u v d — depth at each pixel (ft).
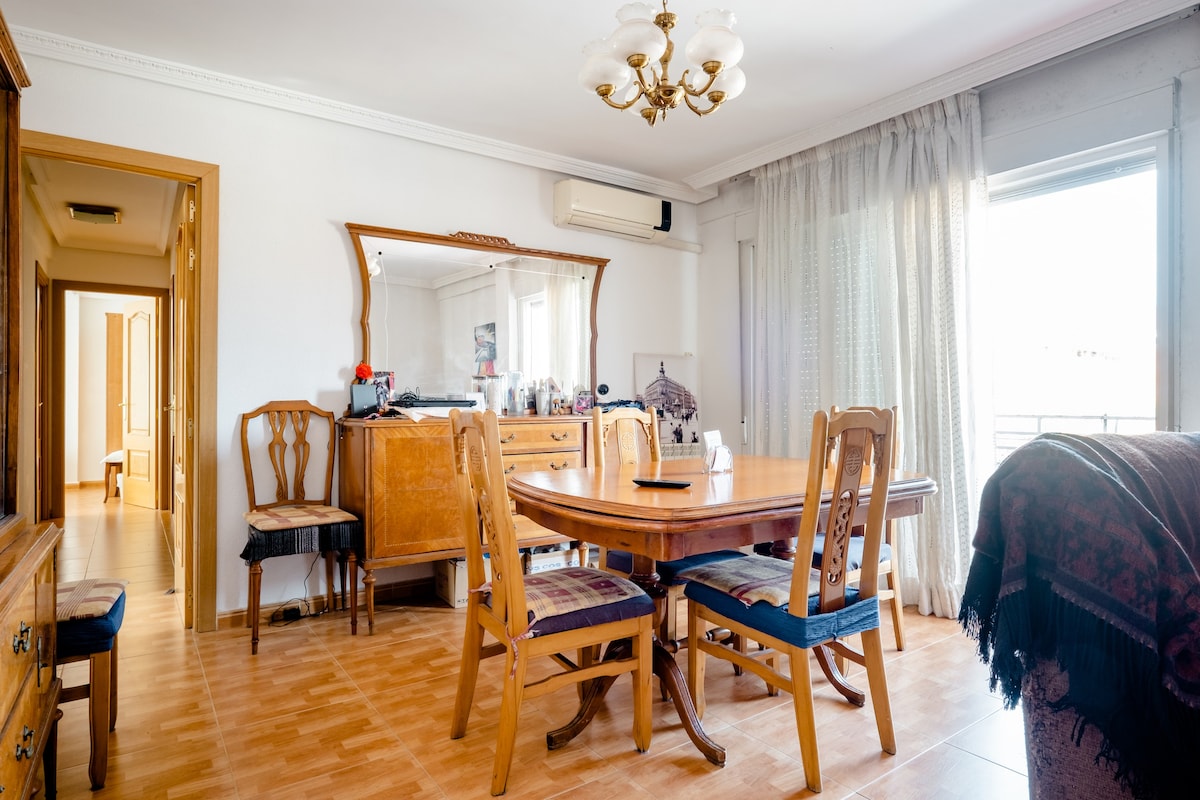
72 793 5.57
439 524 10.38
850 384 12.21
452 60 9.63
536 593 5.99
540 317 13.34
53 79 8.96
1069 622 3.45
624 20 6.57
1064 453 3.76
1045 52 9.37
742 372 15.10
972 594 3.94
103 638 5.60
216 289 10.05
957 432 10.47
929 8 8.55
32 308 14.57
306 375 10.78
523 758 6.16
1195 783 3.34
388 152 11.63
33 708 4.40
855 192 12.16
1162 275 8.84
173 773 5.89
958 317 10.55
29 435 14.40
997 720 6.93
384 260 11.50
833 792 5.61
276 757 6.17
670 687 6.50
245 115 10.32
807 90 10.85
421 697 7.48
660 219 14.69
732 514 5.64
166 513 19.72
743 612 6.14
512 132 12.27
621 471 8.23
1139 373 9.30
